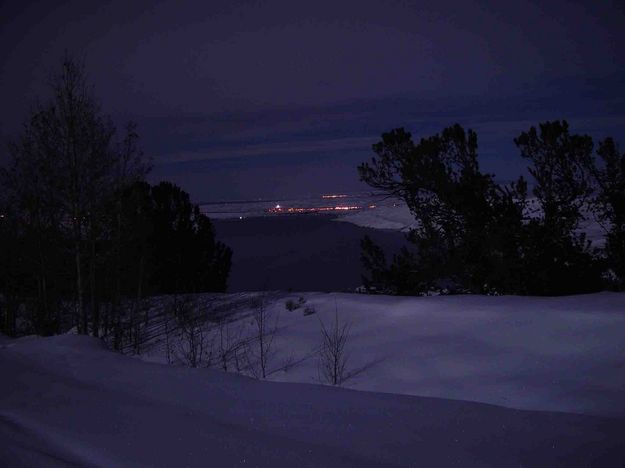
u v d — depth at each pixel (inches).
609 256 498.6
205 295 673.6
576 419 144.3
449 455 125.8
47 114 538.9
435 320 353.4
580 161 499.5
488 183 519.5
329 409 157.9
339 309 436.1
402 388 254.2
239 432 141.8
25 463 122.9
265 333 419.2
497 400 220.1
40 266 586.2
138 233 599.8
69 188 544.1
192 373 201.0
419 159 533.6
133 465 123.6
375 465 121.2
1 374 210.8
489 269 494.6
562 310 312.7
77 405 169.5
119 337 542.0
